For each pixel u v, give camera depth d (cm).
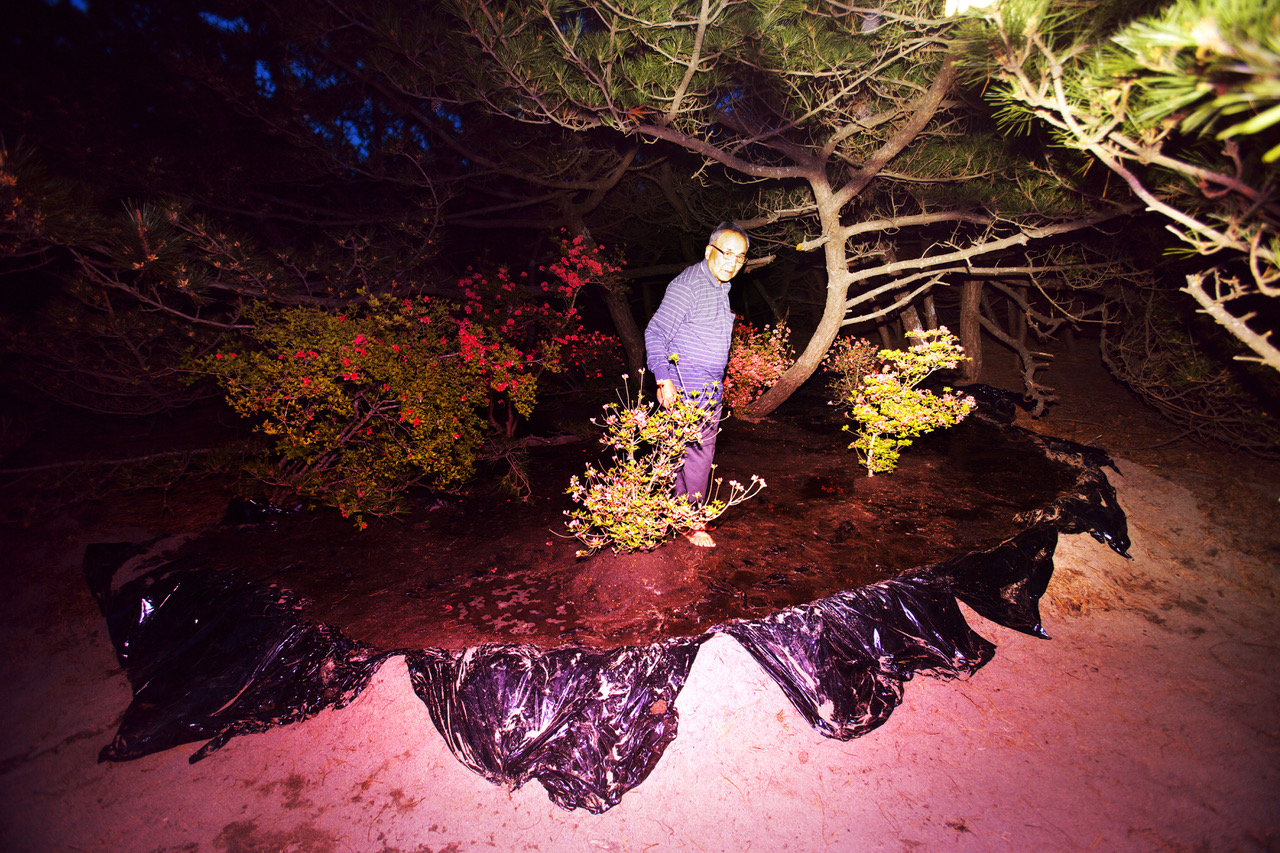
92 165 478
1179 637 290
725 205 606
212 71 475
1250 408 436
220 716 244
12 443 430
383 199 670
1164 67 129
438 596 302
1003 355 794
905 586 287
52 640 292
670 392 312
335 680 250
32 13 496
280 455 430
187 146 564
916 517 377
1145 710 246
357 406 391
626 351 744
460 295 579
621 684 238
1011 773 219
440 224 585
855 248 549
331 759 227
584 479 456
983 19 196
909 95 406
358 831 204
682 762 223
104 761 229
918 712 243
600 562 321
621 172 565
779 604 287
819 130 491
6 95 468
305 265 508
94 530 374
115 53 534
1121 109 162
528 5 354
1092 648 280
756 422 591
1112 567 336
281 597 292
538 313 555
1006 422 559
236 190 566
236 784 219
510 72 370
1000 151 424
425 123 546
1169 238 411
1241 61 108
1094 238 499
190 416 598
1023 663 268
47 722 248
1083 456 458
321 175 574
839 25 376
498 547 353
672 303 316
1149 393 502
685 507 320
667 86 371
